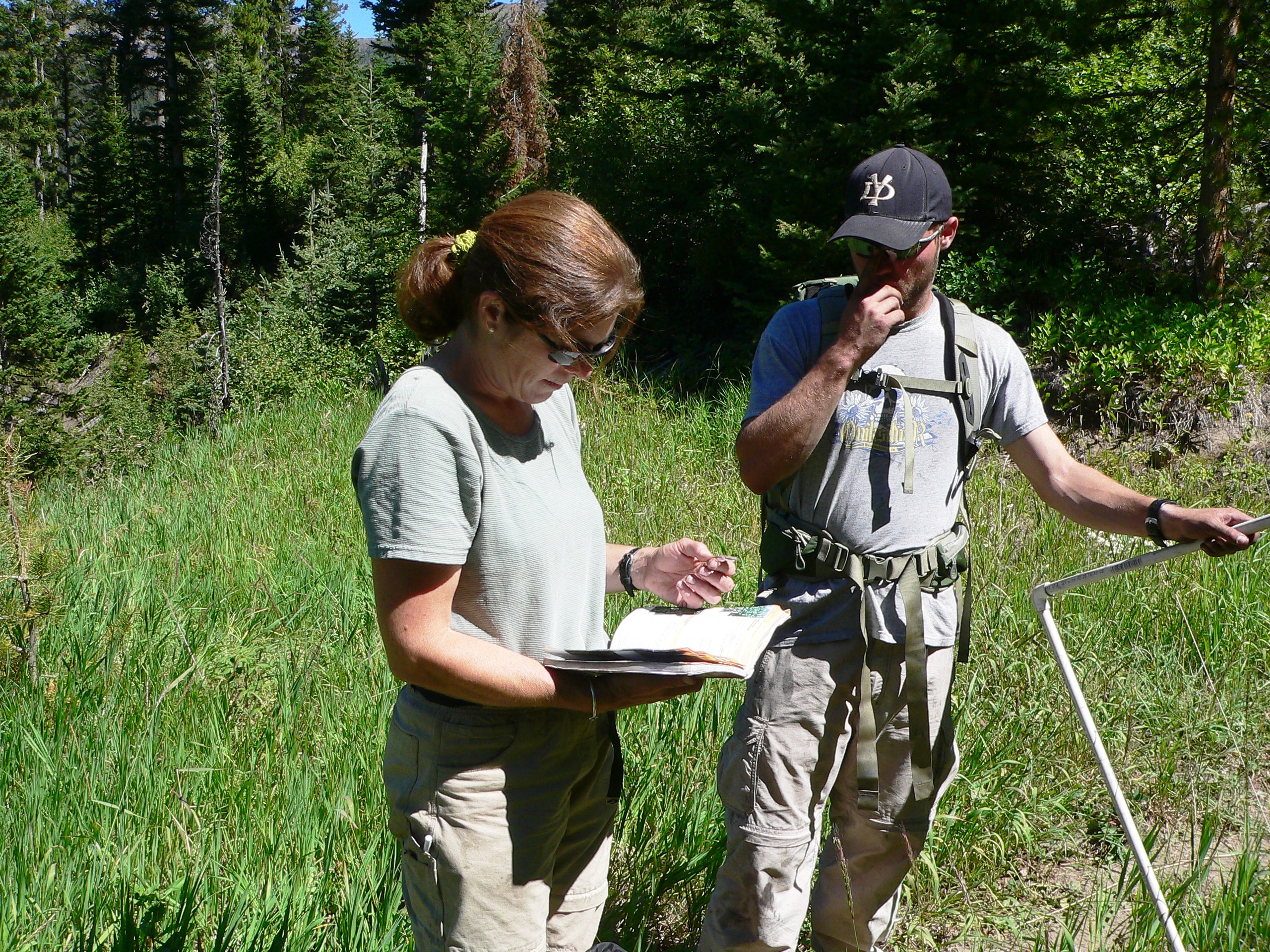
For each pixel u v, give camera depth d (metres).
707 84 14.29
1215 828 3.04
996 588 4.45
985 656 4.04
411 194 32.12
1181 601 4.47
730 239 12.41
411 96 36.25
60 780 3.09
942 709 2.48
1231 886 2.66
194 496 7.44
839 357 2.27
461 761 1.83
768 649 2.46
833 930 2.64
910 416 2.38
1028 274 9.91
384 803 2.99
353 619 4.65
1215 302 9.10
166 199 52.62
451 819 1.83
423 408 1.69
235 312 29.62
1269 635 4.39
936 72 9.95
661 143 14.85
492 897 1.84
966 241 10.41
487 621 1.79
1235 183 9.45
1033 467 2.52
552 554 1.83
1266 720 3.91
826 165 10.39
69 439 18.83
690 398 9.40
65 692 3.72
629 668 1.69
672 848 2.96
